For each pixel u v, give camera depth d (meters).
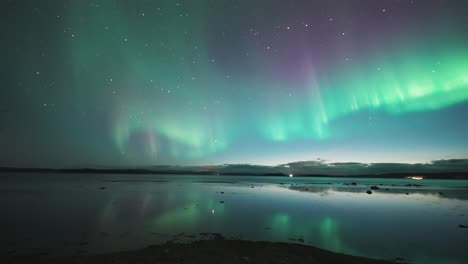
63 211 28.89
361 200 45.31
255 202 40.53
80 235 18.78
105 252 15.06
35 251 15.00
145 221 24.22
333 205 38.19
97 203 36.19
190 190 65.06
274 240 18.70
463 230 22.48
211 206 35.19
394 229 22.73
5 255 14.17
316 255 13.84
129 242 17.20
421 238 19.75
